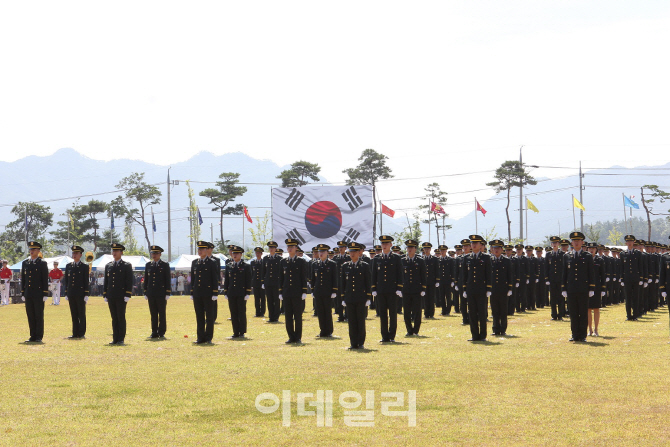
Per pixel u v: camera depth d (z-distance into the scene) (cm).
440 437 771
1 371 1240
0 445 751
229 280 1862
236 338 1841
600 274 1700
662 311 2808
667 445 731
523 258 2691
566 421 833
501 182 8731
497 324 1812
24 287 1775
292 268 1706
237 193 10562
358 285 1552
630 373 1145
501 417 855
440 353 1429
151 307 1892
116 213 11869
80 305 1873
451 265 2622
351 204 4094
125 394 1020
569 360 1302
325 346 1609
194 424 840
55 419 868
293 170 9594
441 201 10369
